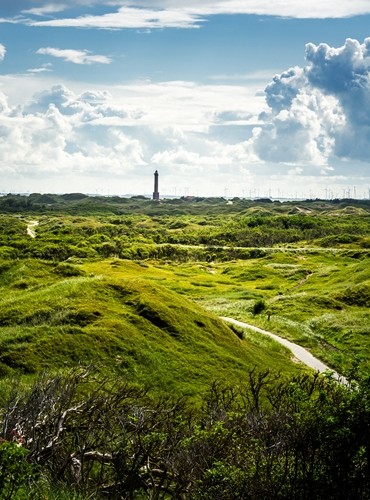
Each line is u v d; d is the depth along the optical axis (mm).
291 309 79438
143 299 46844
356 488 12656
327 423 12805
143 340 40250
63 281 51250
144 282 51719
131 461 15031
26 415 15367
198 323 47312
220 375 39344
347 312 79125
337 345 63000
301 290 101500
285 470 12891
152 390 34125
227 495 12984
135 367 36344
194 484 13828
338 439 12734
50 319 41094
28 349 34438
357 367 14219
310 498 12641
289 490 12766
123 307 45812
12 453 10156
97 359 35344
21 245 140000
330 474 12750
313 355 57094
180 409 20609
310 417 13266
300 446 13062
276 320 70312
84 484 14367
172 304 48125
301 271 123312
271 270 128500
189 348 42281
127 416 16688
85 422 16312
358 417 12836
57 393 18500
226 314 75875
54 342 36031
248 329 60156
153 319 44531
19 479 10406
